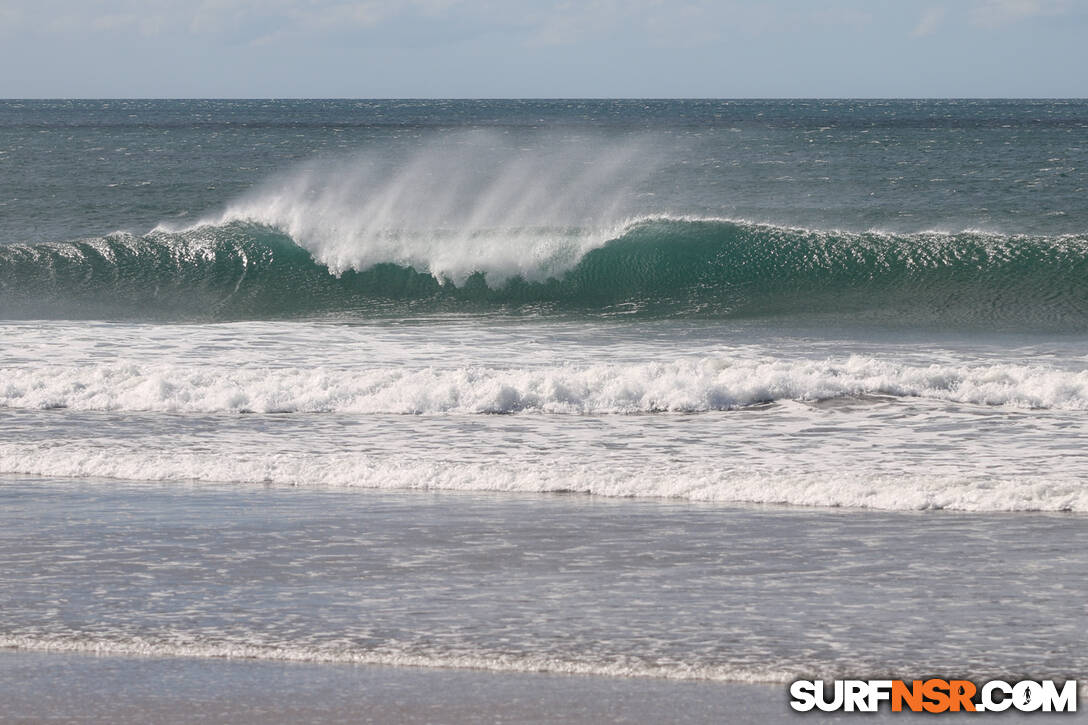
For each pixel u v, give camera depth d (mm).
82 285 96625
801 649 24625
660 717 21109
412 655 24359
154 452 46219
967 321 81938
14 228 128250
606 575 30172
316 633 25766
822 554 31984
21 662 24156
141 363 63469
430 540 33781
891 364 59000
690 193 162250
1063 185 181750
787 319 84500
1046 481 40062
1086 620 26344
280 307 92625
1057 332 77000
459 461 44656
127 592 28828
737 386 55438
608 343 72062
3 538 34062
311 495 39938
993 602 27672
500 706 21625
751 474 41188
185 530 35031
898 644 24922
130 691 22484
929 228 124938
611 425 51375
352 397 55438
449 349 68875
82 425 51531
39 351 66875
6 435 49469
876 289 92312
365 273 97312
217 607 27641
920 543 33062
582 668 23594
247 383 57156
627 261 96250
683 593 28547
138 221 134125
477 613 27094
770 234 97688
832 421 51469
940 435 48594
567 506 38188
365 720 20984
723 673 23312
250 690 22500
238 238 100375
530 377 56750
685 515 36781
